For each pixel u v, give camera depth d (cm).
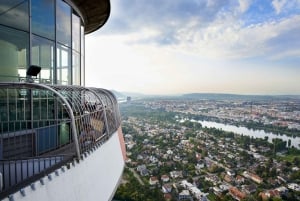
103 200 637
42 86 510
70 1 976
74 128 534
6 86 490
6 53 684
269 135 14800
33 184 393
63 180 466
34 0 770
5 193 367
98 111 734
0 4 668
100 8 1155
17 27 713
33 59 765
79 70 1106
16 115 662
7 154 620
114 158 802
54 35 865
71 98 638
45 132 716
